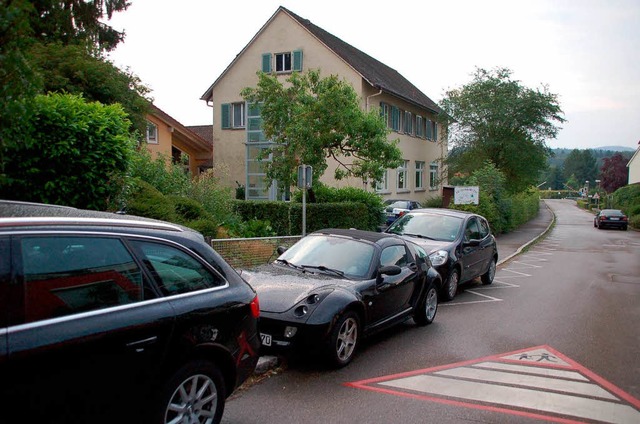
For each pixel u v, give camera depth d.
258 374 5.76
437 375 6.01
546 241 27.55
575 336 8.02
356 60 28.95
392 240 7.92
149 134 25.95
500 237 28.19
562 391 5.63
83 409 3.15
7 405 2.82
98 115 8.24
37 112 7.43
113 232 3.58
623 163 80.69
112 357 3.28
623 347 7.46
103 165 8.37
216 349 3.98
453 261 10.63
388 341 7.43
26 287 3.01
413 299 8.01
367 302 6.62
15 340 2.87
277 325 5.80
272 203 17.72
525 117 35.91
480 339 7.68
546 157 37.94
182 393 3.74
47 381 2.98
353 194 18.14
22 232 3.10
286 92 18.28
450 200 28.92
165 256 3.87
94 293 3.33
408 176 34.25
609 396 5.53
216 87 29.62
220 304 4.06
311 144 16.92
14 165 7.57
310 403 5.05
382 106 29.44
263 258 10.27
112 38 20.53
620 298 11.44
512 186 37.59
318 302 6.00
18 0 3.97
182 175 13.92
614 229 39.00
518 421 4.82
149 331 3.50
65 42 17.69
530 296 11.45
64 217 3.43
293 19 27.27
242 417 4.66
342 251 7.42
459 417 4.85
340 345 6.10
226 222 13.83
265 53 28.16
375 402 5.13
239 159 29.20
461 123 36.97
